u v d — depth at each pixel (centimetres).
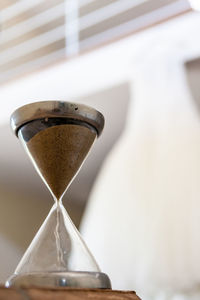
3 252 243
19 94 188
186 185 138
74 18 184
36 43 204
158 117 151
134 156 151
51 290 28
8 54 206
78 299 30
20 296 26
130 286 135
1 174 253
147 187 143
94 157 239
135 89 161
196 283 128
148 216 139
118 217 145
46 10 197
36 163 41
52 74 183
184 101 152
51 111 37
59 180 41
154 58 158
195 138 144
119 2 179
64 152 40
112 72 169
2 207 254
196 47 151
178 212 135
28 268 34
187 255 130
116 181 152
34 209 274
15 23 205
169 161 143
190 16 154
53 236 37
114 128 208
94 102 184
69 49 183
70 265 35
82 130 40
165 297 130
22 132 40
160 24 160
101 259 143
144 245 137
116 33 184
